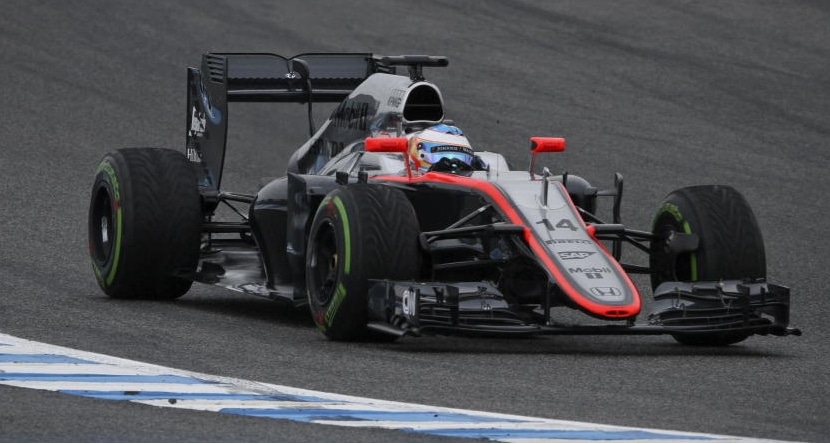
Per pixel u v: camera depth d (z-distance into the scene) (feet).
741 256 100.83
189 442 68.59
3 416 73.26
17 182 168.35
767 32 249.96
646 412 78.43
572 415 76.84
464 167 107.14
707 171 183.52
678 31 251.19
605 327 93.76
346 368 88.33
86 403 76.54
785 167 186.70
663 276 105.19
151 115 204.33
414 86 110.52
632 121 206.18
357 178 110.52
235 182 177.17
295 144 197.16
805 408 81.35
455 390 82.58
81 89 213.05
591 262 95.66
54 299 113.60
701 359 96.43
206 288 127.65
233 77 129.59
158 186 115.03
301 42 238.89
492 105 212.43
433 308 92.32
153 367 86.79
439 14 259.80
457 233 97.19
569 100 215.72
